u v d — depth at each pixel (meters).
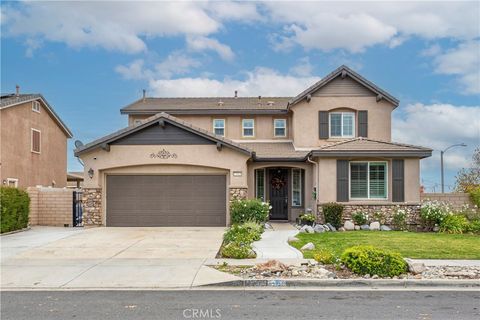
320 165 21.16
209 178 21.47
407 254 13.44
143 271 11.47
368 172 21.39
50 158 31.33
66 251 14.41
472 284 10.18
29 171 28.20
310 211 22.61
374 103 24.33
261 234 18.06
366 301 8.84
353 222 20.67
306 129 24.31
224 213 21.38
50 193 22.64
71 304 8.66
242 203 20.33
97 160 21.33
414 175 21.06
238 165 21.11
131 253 13.99
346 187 21.08
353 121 24.39
